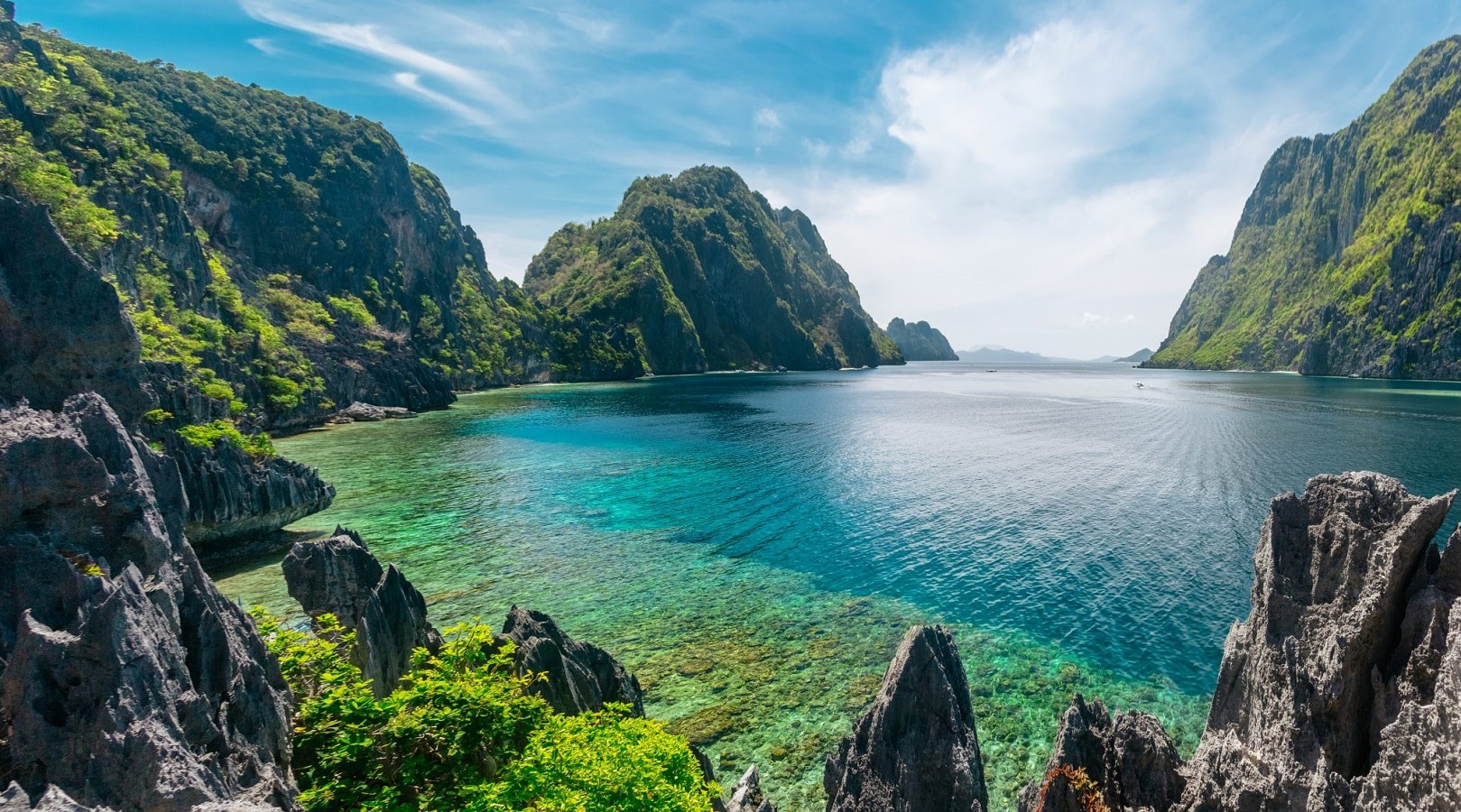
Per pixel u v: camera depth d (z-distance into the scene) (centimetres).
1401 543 1385
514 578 4659
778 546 5381
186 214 12644
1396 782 1131
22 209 2975
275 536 5447
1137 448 9744
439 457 9150
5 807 884
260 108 19012
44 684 1239
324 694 1902
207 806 993
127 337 3212
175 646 1488
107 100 13400
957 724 1781
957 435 11450
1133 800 1502
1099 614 4028
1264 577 1684
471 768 1691
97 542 1634
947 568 4828
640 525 5962
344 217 18925
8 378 2859
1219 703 1750
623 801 1568
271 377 11281
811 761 2725
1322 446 9281
